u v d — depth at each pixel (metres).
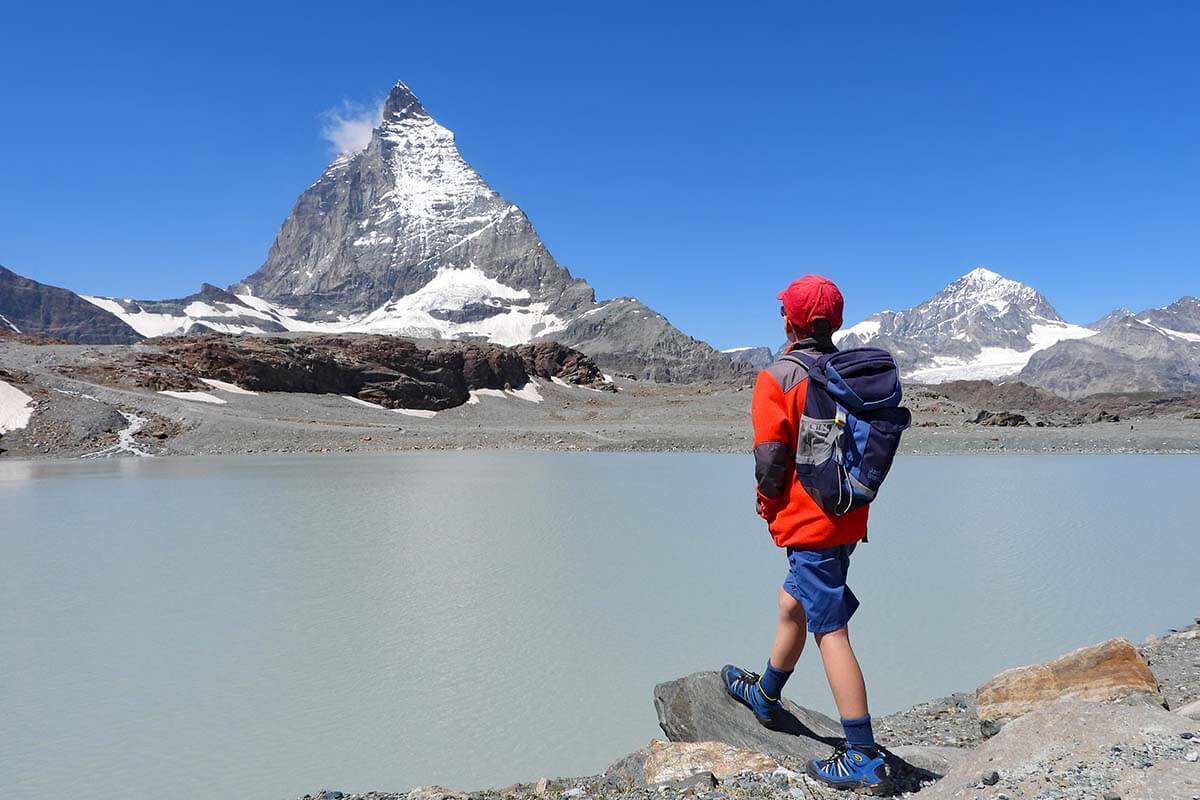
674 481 40.44
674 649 10.88
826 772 3.69
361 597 14.05
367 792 6.46
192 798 6.50
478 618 12.58
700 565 17.14
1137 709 3.07
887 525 23.14
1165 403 192.50
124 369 100.44
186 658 10.51
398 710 8.52
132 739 7.79
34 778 6.92
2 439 68.50
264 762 7.23
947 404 118.25
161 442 72.50
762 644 11.12
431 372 145.25
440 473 46.50
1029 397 199.38
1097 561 17.16
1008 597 13.80
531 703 8.73
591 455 67.88
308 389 120.88
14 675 9.79
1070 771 2.76
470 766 7.12
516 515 26.33
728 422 115.31
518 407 145.38
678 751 4.52
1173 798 2.33
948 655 10.45
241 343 120.62
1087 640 11.07
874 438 3.38
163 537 21.53
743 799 3.62
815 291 3.71
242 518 25.69
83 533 22.44
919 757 4.37
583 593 14.33
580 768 7.05
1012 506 28.00
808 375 3.53
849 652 3.62
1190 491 33.41
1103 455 64.56
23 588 15.01
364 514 26.66
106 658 10.48
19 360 99.44
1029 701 5.86
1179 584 14.75
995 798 2.76
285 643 11.16
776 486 3.65
